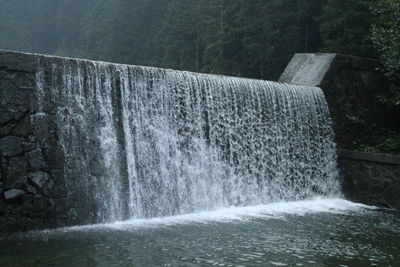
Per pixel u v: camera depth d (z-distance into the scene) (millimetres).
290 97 14844
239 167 13469
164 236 9445
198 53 38344
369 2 18625
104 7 60500
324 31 22438
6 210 9391
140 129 11602
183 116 12453
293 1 26062
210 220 11250
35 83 9977
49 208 9891
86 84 10766
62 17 70250
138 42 50375
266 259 8172
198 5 38750
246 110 13781
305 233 10156
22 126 9734
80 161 10484
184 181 12258
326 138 15523
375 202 14484
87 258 7863
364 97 16641
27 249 8297
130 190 11219
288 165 14547
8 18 69875
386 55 16062
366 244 9453
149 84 11844
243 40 27000
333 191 15391
